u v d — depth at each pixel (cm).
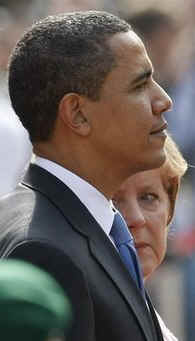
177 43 1878
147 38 1861
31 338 529
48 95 854
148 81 858
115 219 880
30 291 536
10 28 1686
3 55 1642
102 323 807
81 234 830
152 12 1861
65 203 845
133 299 829
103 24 858
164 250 1015
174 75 1867
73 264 790
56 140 861
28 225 815
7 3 1738
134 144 851
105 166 861
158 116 859
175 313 1841
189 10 1877
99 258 823
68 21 862
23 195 852
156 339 858
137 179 991
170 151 1008
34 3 1781
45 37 860
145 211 1000
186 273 1817
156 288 1839
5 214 838
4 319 529
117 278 826
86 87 846
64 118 853
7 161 1284
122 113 846
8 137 1280
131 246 886
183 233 1794
